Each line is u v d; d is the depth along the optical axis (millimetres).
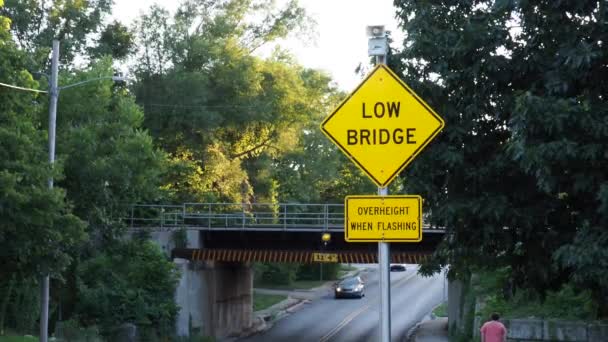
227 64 48906
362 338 42469
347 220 7938
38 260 20562
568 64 9289
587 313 23016
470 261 10961
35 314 29188
